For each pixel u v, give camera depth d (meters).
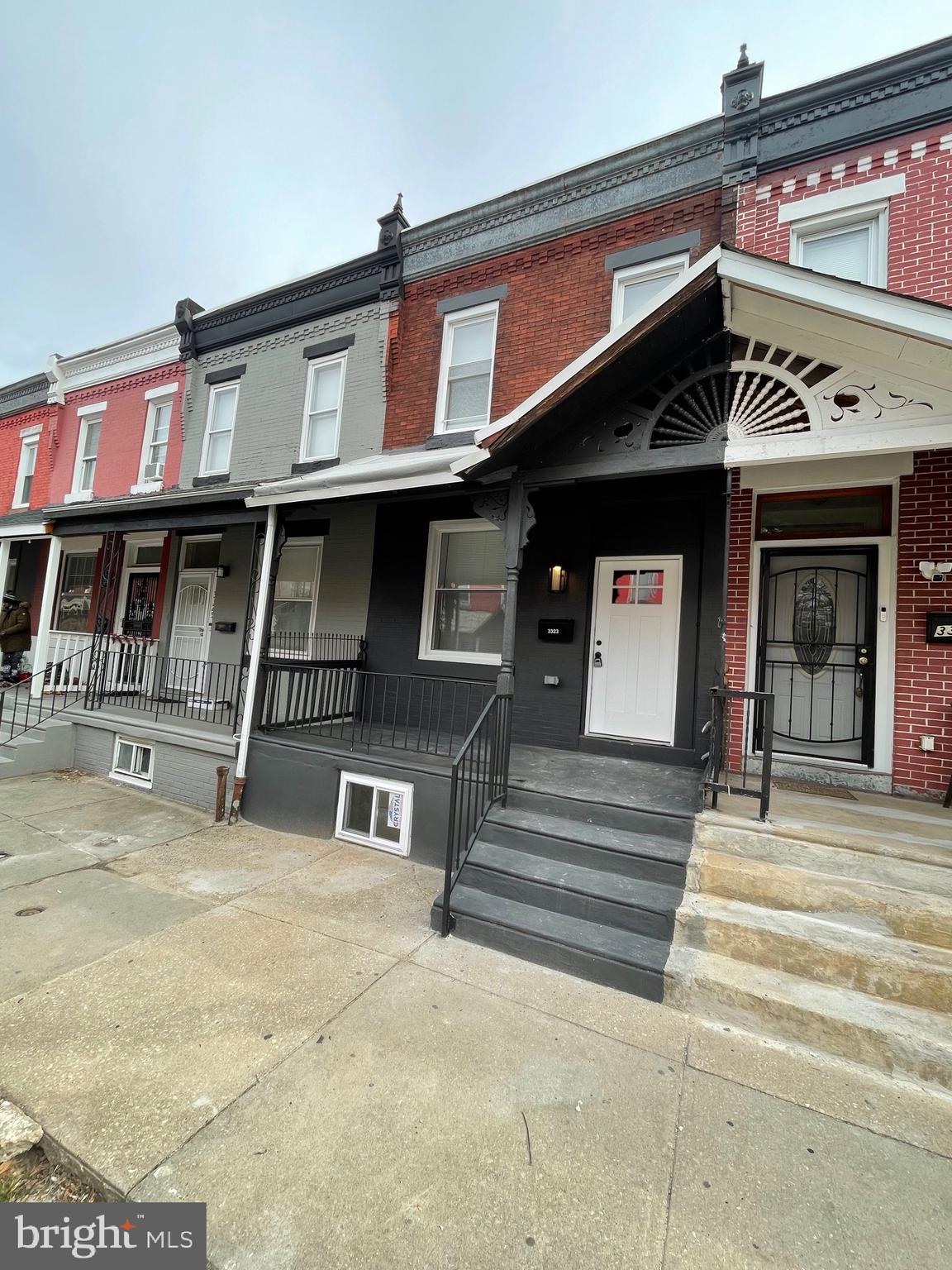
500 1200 1.90
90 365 11.59
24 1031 2.67
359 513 7.97
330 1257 1.70
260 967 3.25
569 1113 2.28
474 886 3.88
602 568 6.40
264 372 9.16
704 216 6.03
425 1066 2.51
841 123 5.28
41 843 5.12
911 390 3.65
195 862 4.80
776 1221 1.86
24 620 9.98
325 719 7.27
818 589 5.32
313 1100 2.30
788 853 3.54
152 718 7.25
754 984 2.91
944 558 4.68
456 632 7.21
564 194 6.76
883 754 4.83
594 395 4.44
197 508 7.16
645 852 3.70
